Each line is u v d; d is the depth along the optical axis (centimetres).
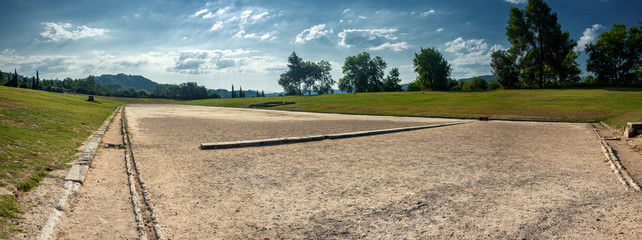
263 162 837
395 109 3697
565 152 984
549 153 966
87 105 3722
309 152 990
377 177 680
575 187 598
